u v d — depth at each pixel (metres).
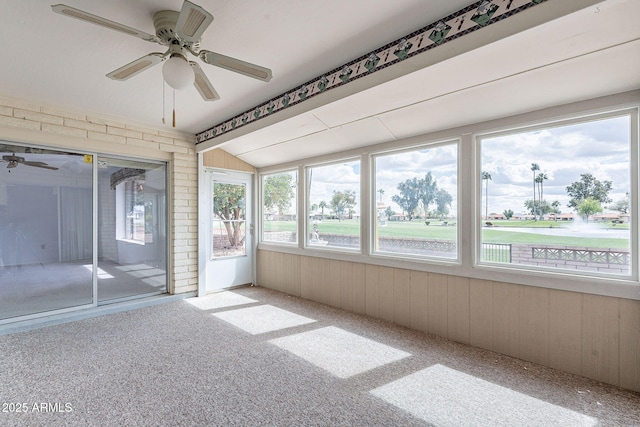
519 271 2.71
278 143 4.36
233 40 2.29
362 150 3.95
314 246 4.64
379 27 2.15
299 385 2.30
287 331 3.35
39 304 3.60
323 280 4.42
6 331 3.24
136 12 1.95
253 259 5.54
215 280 5.03
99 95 3.29
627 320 2.24
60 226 3.76
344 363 2.64
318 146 4.18
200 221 4.80
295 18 2.04
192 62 2.11
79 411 1.98
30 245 3.57
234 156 5.21
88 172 3.96
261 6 1.91
